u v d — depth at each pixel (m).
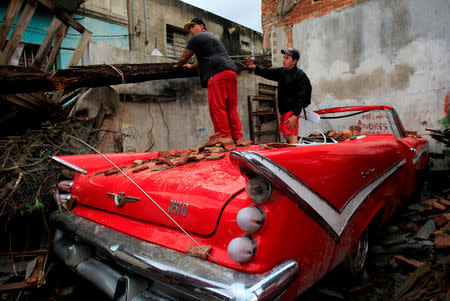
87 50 3.90
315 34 5.83
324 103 5.82
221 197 1.21
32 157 2.58
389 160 2.15
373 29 5.18
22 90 2.82
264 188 1.06
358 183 1.64
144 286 1.30
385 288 1.88
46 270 2.01
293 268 1.07
